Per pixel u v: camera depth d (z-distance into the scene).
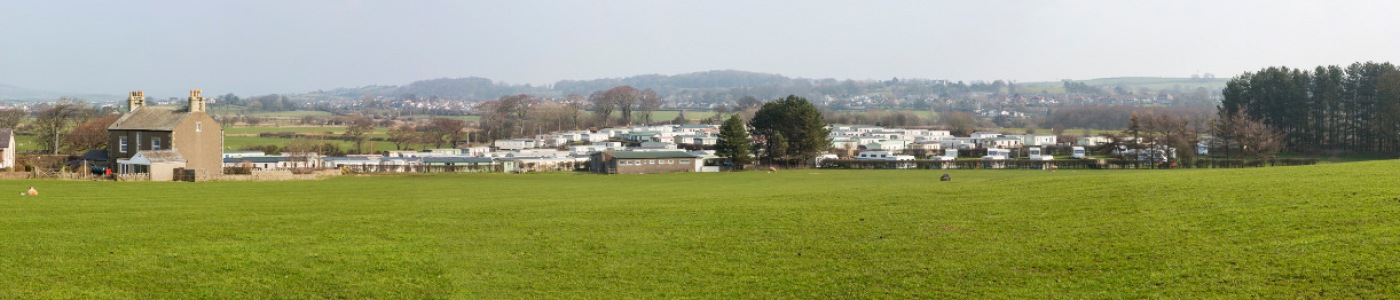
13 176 98.62
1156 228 43.69
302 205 66.19
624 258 42.28
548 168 173.75
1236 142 179.38
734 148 175.00
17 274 36.88
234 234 47.88
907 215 52.94
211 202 68.88
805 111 182.38
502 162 169.75
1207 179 59.62
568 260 41.88
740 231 49.16
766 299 34.91
